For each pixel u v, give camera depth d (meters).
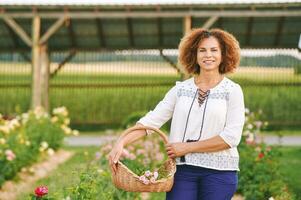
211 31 4.05
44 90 17.78
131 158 7.32
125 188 3.80
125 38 17.36
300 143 15.42
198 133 3.88
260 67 17.72
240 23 16.50
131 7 15.27
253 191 8.05
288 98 17.64
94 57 18.09
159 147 9.80
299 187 9.07
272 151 8.91
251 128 9.84
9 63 18.12
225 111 3.87
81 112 18.20
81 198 5.38
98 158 8.03
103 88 18.17
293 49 17.39
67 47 17.78
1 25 16.91
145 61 17.98
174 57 17.80
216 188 3.83
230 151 3.88
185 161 3.87
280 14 15.14
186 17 15.41
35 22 15.63
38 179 9.93
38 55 15.73
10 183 9.13
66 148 14.18
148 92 18.06
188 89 4.00
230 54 4.05
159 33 17.02
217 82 3.99
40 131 12.37
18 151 9.87
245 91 17.80
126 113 18.12
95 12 15.52
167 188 3.78
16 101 18.11
